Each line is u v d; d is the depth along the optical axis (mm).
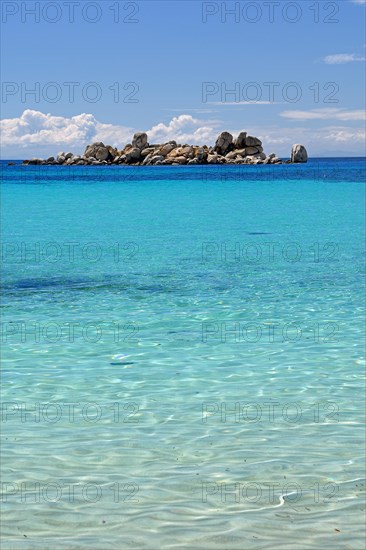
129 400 7293
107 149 122188
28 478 5285
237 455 5742
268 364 8680
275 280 15164
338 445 5961
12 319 11383
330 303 12594
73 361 8859
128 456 5734
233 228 26781
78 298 13180
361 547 4133
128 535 4320
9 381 7996
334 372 8328
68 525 4480
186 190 52375
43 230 26219
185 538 4281
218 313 11766
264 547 4141
